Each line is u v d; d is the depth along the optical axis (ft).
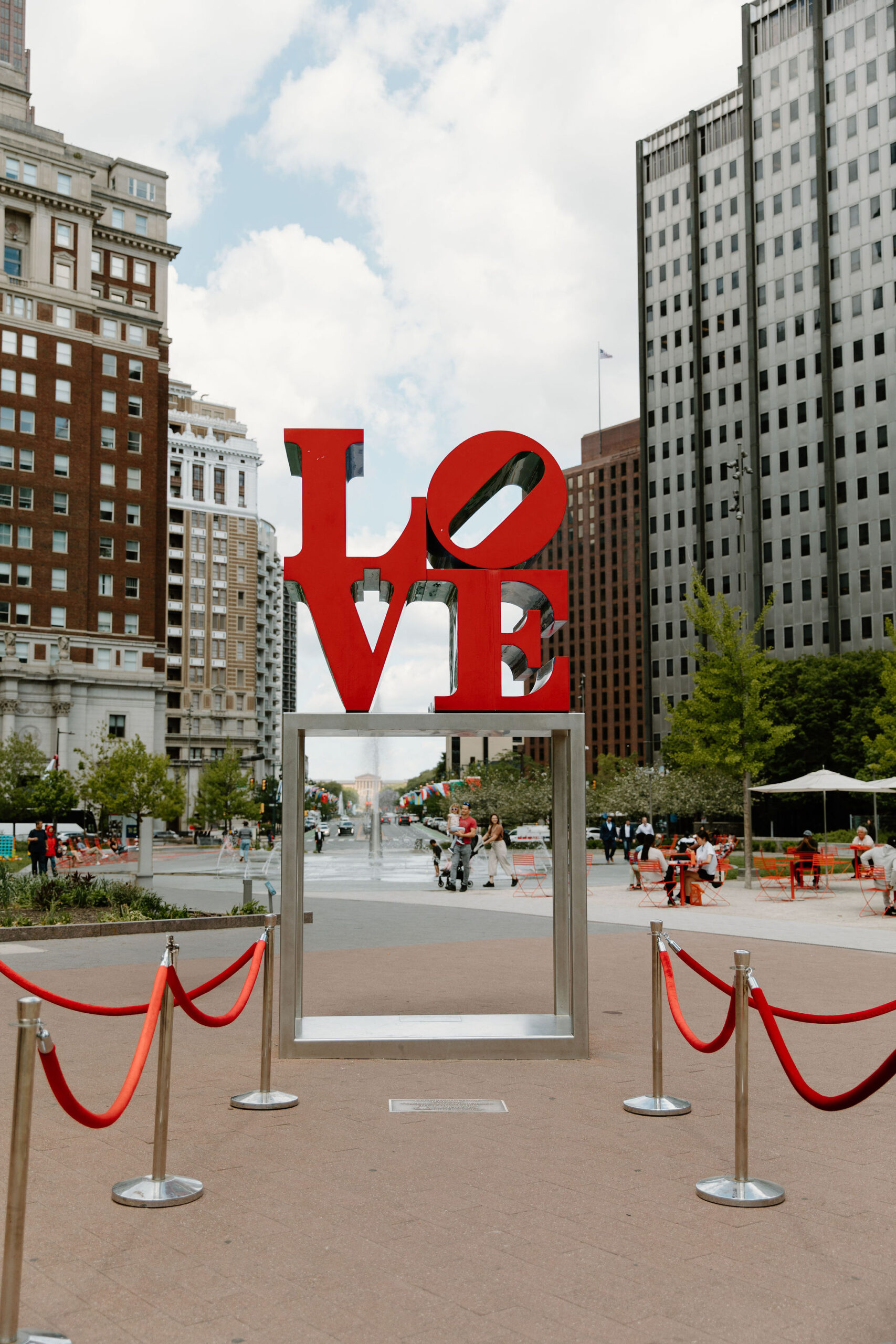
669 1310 12.79
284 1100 22.33
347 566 28.76
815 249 269.64
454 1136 20.20
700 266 300.61
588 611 539.70
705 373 297.74
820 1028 30.78
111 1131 20.48
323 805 112.47
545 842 123.65
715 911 67.05
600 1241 15.02
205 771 282.15
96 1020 31.81
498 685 28.53
